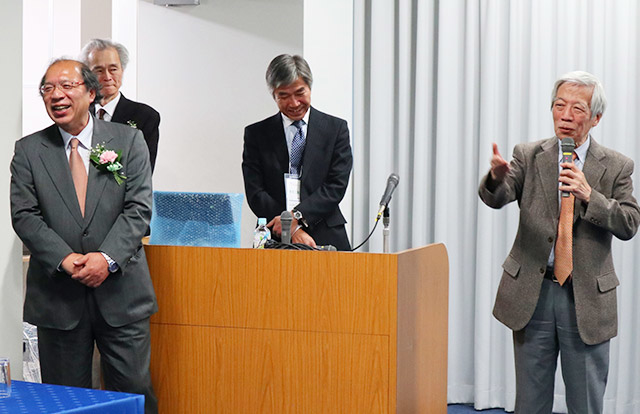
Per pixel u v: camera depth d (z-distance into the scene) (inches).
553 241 131.1
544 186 133.0
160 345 125.3
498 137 204.1
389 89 209.9
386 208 134.5
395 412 115.6
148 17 205.9
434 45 209.2
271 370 120.3
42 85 119.1
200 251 123.2
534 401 135.6
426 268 131.6
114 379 120.5
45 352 121.9
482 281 202.1
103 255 115.8
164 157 205.8
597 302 130.3
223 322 122.3
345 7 207.5
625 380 196.2
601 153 133.5
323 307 117.9
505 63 203.3
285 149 170.2
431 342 135.4
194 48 203.3
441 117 205.3
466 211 206.1
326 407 118.0
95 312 119.3
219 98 202.1
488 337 203.0
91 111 173.3
